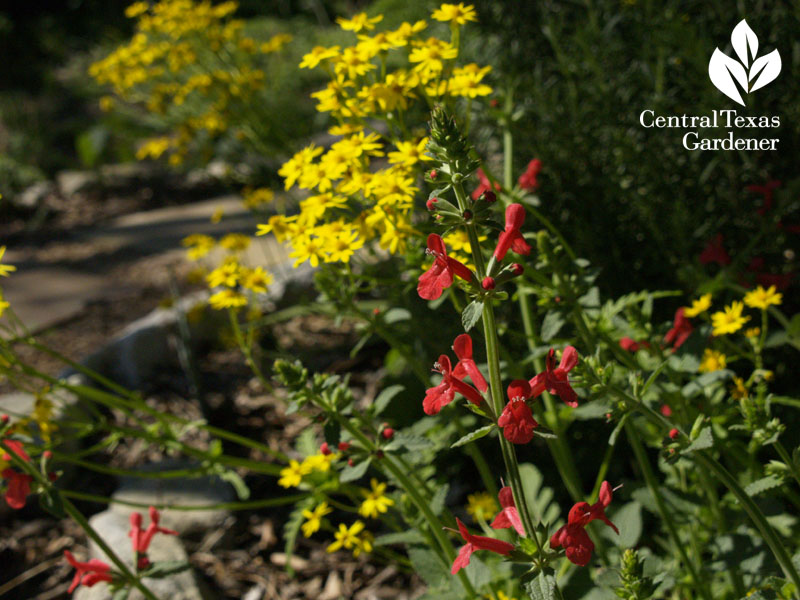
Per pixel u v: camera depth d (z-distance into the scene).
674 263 2.71
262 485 3.26
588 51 2.70
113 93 12.12
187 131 4.64
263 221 4.50
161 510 3.11
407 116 2.87
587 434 2.86
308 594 2.79
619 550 2.02
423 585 2.74
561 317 1.99
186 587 2.71
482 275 1.33
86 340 4.86
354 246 2.02
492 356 1.31
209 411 3.70
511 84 2.74
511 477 1.31
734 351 2.55
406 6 4.61
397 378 3.14
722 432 2.15
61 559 3.03
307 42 9.62
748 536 1.95
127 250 6.62
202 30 4.23
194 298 4.64
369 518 3.02
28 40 14.14
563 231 2.92
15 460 1.94
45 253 6.83
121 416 3.78
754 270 2.63
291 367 1.80
